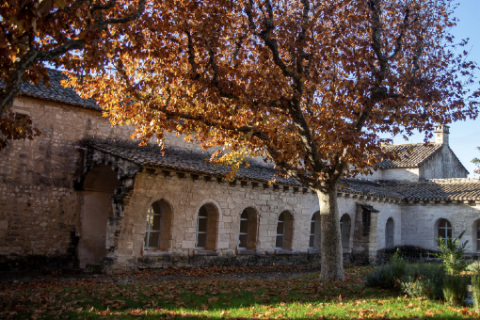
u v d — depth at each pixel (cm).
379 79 1216
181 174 1638
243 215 2017
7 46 781
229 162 1529
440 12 1342
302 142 1310
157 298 965
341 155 1271
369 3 1253
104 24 938
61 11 872
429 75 1291
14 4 657
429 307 867
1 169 1495
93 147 1611
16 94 766
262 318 759
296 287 1155
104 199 1758
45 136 1603
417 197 2792
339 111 1211
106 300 918
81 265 1650
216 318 764
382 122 1232
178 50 1193
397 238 2864
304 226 2189
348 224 2420
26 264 1526
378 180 3262
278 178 2009
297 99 1184
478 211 2577
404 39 1313
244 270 1752
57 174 1628
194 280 1388
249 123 1245
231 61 1242
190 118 1248
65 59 908
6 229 1491
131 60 1255
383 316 768
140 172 1512
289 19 1174
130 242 1488
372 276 1162
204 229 1838
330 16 1204
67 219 1647
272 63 1202
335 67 1257
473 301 884
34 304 871
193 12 1167
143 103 1225
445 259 1479
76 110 1694
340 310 828
